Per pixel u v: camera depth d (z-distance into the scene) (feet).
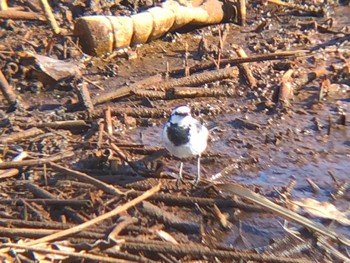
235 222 34.63
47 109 46.03
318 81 49.37
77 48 52.80
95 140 41.52
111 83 49.47
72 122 43.37
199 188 37.06
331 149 41.60
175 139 36.78
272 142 42.19
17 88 48.65
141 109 45.24
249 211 35.22
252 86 48.34
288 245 33.01
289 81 48.70
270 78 49.44
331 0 62.28
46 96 47.83
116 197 35.55
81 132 43.21
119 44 53.06
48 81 48.91
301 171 39.45
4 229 32.22
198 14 56.18
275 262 31.12
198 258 31.58
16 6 57.62
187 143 36.68
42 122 43.75
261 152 41.27
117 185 37.22
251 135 43.09
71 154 39.55
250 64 51.21
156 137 42.91
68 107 46.01
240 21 58.54
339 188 37.70
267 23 58.54
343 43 54.75
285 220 34.12
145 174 38.14
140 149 40.47
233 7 58.29
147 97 46.85
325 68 50.78
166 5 55.47
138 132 43.52
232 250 32.68
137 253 31.65
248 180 38.65
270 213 35.04
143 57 53.06
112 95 46.65
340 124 44.01
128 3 58.13
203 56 52.70
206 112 45.68
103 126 42.83
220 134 43.29
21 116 44.75
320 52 53.21
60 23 55.93
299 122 44.50
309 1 62.03
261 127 43.88
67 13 56.54
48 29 55.42
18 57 49.98
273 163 40.19
